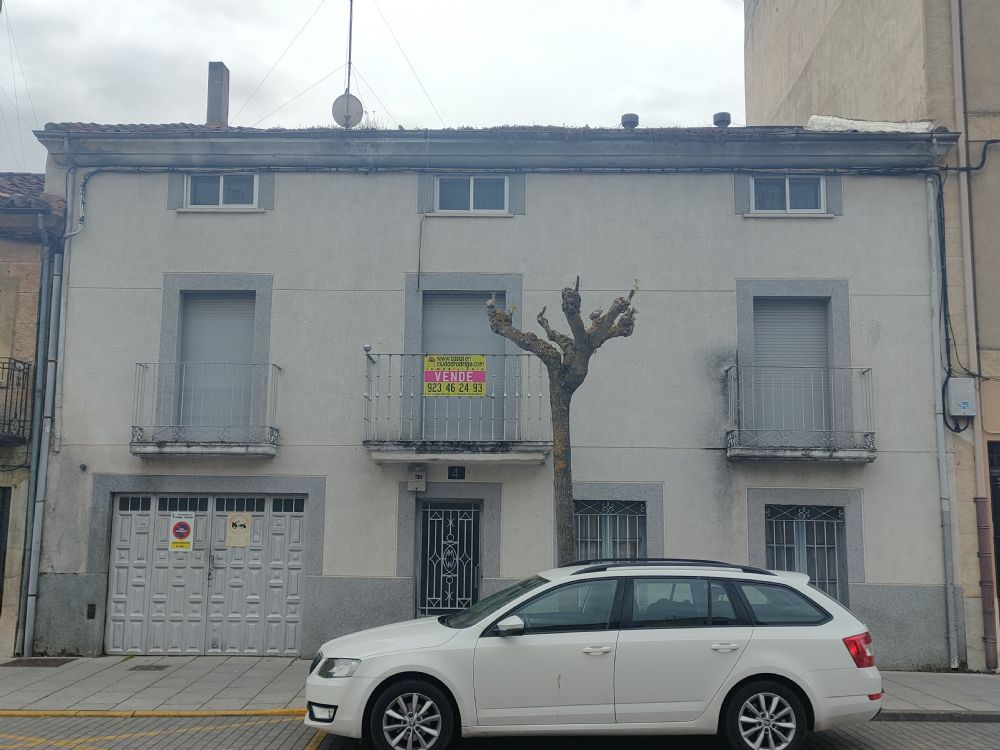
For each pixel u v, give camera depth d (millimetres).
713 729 7094
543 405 11734
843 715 7109
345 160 12203
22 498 11680
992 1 12289
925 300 11828
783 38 18844
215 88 14266
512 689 7043
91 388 11898
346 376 11891
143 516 11781
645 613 7273
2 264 12055
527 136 11953
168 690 9680
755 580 7457
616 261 12008
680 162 12094
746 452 11312
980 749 7750
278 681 10117
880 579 11359
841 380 11656
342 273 12078
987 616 11203
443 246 12094
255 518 11766
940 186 11953
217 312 12266
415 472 11594
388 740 6996
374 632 7730
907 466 11547
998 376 11648
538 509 11578
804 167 12062
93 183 12266
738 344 11812
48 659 11258
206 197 12375
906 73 12906
